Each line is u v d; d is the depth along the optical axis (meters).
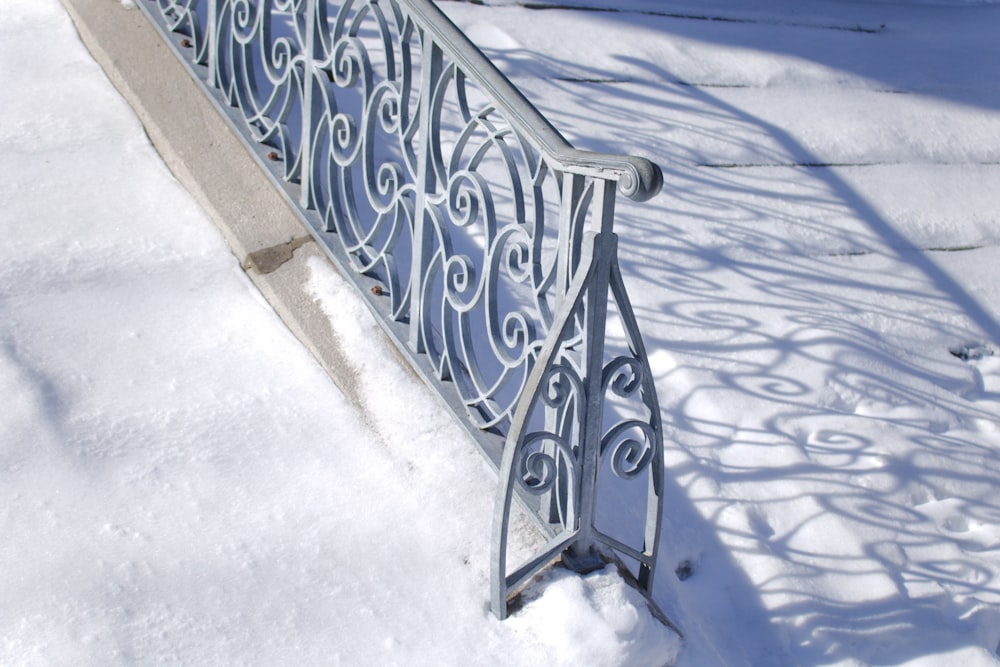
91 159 3.60
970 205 4.47
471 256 3.57
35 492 2.55
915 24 5.80
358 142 3.06
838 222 4.17
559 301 2.44
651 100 4.45
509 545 2.68
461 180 2.71
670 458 3.18
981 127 4.91
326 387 3.04
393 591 2.54
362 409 2.97
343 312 3.15
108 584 2.38
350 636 2.42
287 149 3.46
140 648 2.28
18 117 3.69
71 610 2.31
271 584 2.49
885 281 3.99
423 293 2.94
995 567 3.11
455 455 2.88
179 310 3.18
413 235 2.95
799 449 3.30
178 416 2.85
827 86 4.91
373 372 3.03
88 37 4.08
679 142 4.28
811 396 3.46
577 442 2.51
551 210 3.79
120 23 4.06
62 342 2.97
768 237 4.00
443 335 2.88
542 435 2.45
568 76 4.43
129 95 3.84
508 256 2.59
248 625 2.39
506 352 2.68
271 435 2.86
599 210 2.28
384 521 2.70
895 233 4.22
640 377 2.51
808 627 2.82
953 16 6.00
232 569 2.50
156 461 2.71
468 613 2.53
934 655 2.82
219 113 3.71
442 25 2.60
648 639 2.51
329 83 3.17
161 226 3.42
